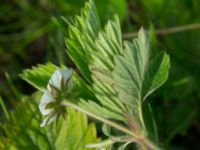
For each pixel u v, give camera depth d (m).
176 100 0.23
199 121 0.23
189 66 0.23
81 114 0.17
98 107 0.15
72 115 0.17
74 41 0.16
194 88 0.23
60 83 0.15
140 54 0.14
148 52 0.14
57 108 0.15
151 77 0.15
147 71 0.14
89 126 0.17
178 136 0.23
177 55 0.24
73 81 0.15
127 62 0.14
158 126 0.22
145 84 0.14
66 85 0.15
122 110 0.15
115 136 0.16
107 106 0.15
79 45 0.16
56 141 0.17
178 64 0.23
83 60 0.16
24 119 0.18
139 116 0.15
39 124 0.18
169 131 0.22
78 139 0.17
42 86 0.16
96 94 0.15
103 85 0.15
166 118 0.23
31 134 0.18
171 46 0.24
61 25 0.24
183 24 0.24
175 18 0.24
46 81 0.16
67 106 0.16
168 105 0.23
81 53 0.16
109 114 0.15
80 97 0.16
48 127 0.17
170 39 0.24
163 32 0.24
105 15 0.23
